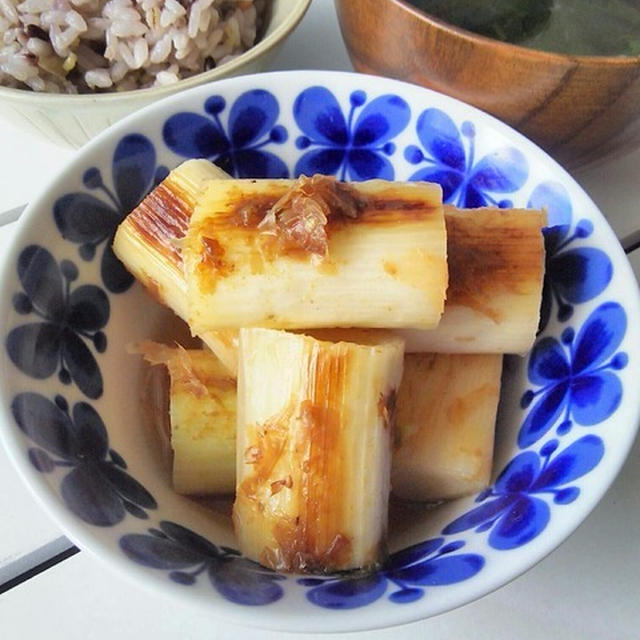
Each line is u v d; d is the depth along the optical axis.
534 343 0.19
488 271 0.18
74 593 0.17
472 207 0.21
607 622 0.17
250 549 0.16
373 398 0.16
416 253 0.16
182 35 0.24
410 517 0.18
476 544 0.15
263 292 0.16
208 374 0.18
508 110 0.21
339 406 0.16
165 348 0.19
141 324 0.20
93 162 0.19
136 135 0.20
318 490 0.15
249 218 0.17
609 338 0.17
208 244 0.17
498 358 0.18
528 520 0.15
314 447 0.15
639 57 0.19
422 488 0.18
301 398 0.16
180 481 0.18
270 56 0.23
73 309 0.18
